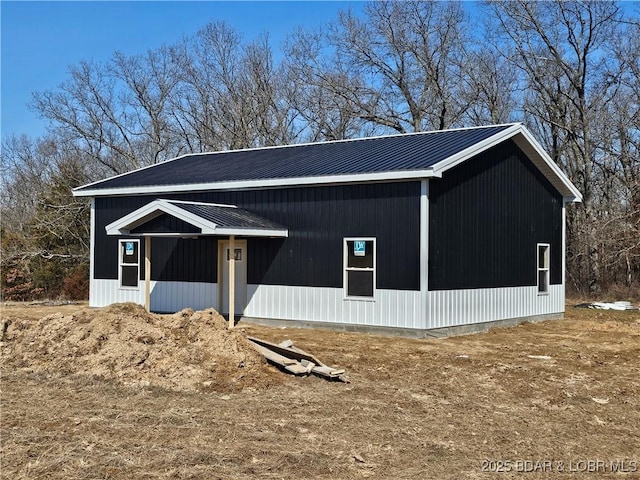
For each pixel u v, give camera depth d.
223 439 8.53
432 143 19.95
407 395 10.95
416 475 7.47
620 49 33.22
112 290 22.61
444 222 17.45
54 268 35.81
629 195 32.91
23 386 11.30
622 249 29.36
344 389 11.29
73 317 13.49
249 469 7.51
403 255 17.03
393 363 13.40
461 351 15.05
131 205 22.38
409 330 16.91
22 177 48.72
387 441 8.60
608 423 9.72
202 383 11.23
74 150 42.00
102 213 23.00
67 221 37.25
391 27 41.09
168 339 12.44
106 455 7.88
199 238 20.78
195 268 20.84
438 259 17.20
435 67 40.97
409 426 9.27
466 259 18.30
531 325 20.58
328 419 9.52
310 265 18.59
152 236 20.00
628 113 33.88
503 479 7.42
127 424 9.14
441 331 17.30
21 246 38.12
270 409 9.96
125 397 10.59
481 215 18.98
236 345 12.38
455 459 8.02
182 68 44.25
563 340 17.36
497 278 19.64
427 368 13.00
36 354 12.75
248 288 19.75
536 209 21.73
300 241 18.83
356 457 7.93
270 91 44.12
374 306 17.47
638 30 33.03
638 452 8.46
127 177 24.17
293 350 12.63
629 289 30.06
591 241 31.36
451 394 11.11
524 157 21.12
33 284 35.91
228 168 22.28
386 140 22.28
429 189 16.89
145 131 43.88
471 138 19.56
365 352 14.60
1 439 8.44
